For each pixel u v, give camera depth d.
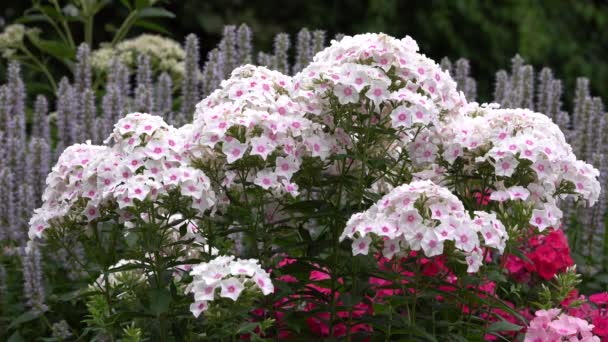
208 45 11.46
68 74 9.71
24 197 5.44
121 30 7.38
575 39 11.64
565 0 11.66
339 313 4.04
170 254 3.90
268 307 3.76
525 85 6.32
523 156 3.60
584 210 5.65
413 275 3.85
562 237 4.29
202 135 3.48
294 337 3.92
